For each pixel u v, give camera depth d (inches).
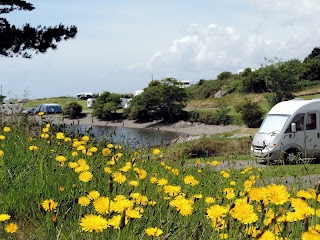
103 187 181.0
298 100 860.0
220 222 112.8
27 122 300.8
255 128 2411.4
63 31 1075.9
